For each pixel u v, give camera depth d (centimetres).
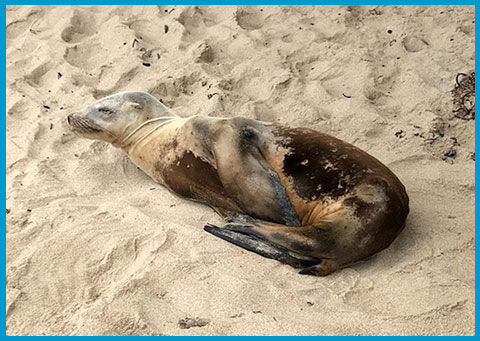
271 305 277
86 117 340
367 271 293
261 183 302
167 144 325
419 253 297
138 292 282
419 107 375
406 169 343
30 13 460
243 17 449
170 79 398
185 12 446
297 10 454
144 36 437
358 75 396
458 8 439
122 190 337
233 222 307
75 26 447
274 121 373
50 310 279
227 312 275
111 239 302
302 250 289
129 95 341
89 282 289
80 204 323
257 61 408
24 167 346
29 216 317
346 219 290
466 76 387
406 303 278
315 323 269
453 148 353
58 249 300
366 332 267
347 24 435
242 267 291
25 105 386
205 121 316
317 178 301
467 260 294
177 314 275
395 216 294
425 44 416
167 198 330
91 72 411
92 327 269
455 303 276
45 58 418
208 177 315
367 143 358
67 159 351
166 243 300
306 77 401
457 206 321
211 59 419
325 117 374
